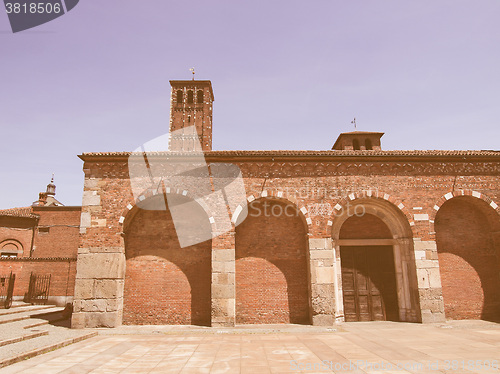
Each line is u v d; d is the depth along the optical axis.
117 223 14.10
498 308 14.65
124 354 9.48
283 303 14.30
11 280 19.05
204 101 29.06
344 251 15.22
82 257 13.74
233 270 13.77
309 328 12.97
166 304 14.25
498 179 15.08
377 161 15.03
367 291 14.87
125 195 14.38
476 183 14.98
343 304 14.67
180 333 12.37
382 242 15.16
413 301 14.24
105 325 13.17
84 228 14.02
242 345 10.51
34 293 21.52
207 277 14.55
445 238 15.22
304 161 14.95
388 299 14.81
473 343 10.41
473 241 15.25
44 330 12.41
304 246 14.88
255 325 13.77
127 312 14.11
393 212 15.10
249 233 14.95
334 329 12.70
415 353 9.30
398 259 14.97
